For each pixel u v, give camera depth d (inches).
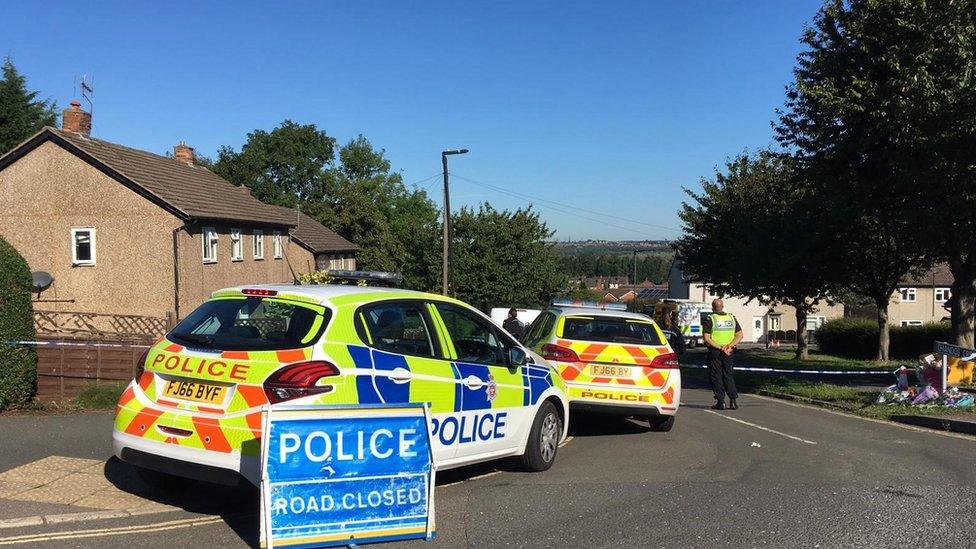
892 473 288.8
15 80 1486.2
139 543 192.9
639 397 370.0
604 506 235.8
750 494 253.0
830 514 229.1
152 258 985.5
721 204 1242.6
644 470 291.4
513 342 283.9
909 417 434.9
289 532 184.1
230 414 199.8
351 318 220.1
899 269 1053.8
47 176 993.5
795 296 1104.2
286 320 215.5
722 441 362.6
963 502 244.7
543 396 287.3
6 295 374.3
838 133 632.4
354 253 2121.1
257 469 195.0
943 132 505.7
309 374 202.4
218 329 220.5
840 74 637.9
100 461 277.1
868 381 698.8
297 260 1642.5
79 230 991.0
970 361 467.8
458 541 200.2
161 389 213.0
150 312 984.3
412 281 1999.3
